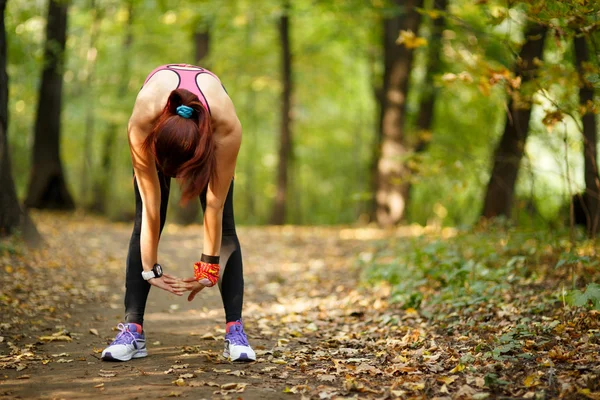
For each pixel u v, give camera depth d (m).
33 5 15.34
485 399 3.23
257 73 22.70
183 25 16.12
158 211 3.84
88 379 3.65
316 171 33.66
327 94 26.28
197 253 10.38
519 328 4.38
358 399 3.31
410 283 6.18
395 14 14.13
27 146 20.53
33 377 3.68
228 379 3.68
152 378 3.68
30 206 15.62
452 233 10.30
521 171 12.51
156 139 3.37
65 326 5.07
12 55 14.95
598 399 3.09
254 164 30.44
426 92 15.86
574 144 8.56
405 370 3.77
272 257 10.45
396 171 15.06
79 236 10.77
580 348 3.87
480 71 5.93
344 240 12.63
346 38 20.64
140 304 4.12
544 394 3.21
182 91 3.50
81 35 20.08
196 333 5.00
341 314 5.77
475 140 20.08
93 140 22.84
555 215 11.59
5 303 5.53
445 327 4.83
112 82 19.44
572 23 4.74
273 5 16.52
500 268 6.16
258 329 5.27
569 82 5.48
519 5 5.46
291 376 3.78
